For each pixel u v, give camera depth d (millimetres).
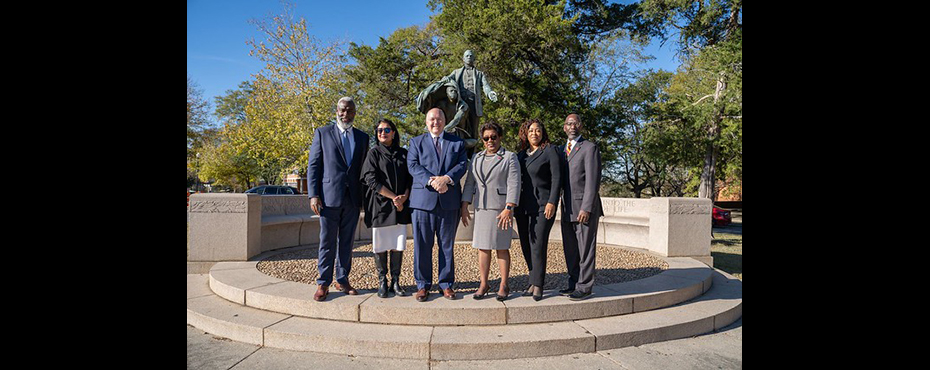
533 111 20016
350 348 3295
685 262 6016
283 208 7742
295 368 3074
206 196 5773
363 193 4016
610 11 24422
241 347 3438
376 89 22734
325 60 23469
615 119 22766
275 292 3998
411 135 23203
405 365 3135
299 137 21969
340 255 4004
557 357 3305
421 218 3729
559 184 3770
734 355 3404
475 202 3822
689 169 28281
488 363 3180
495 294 4066
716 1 18109
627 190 36375
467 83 8172
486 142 3803
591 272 3906
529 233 3900
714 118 19672
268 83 23062
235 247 5809
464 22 19094
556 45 19359
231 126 25453
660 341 3650
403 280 4680
